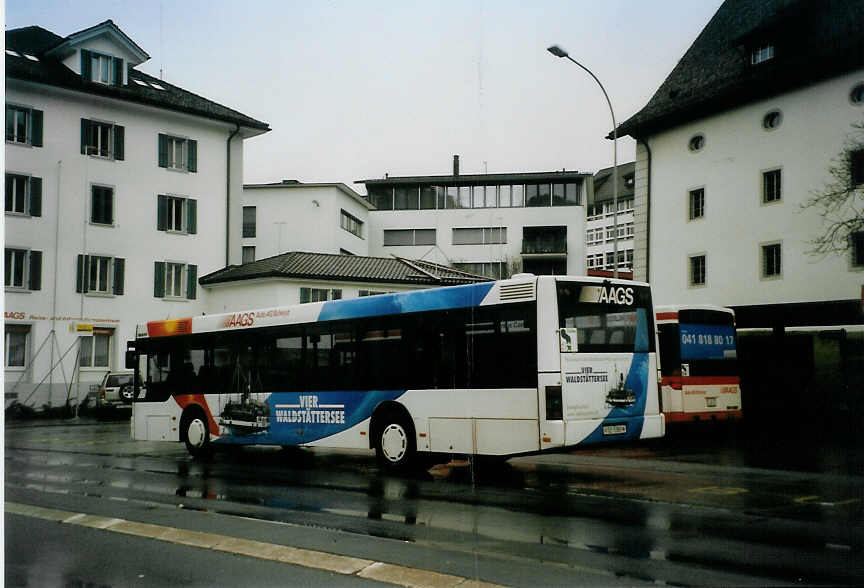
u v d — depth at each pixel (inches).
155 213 1499.8
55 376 1347.2
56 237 1366.9
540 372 411.8
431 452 462.6
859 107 885.8
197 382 622.5
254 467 551.2
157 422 649.6
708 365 732.7
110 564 251.0
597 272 2564.0
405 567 236.5
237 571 238.8
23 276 1337.4
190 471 530.9
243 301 1526.8
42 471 538.6
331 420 522.9
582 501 367.2
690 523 307.4
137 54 1524.4
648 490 405.1
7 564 252.4
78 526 315.6
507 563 242.2
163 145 1519.4
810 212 935.0
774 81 967.0
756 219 1002.1
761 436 778.8
